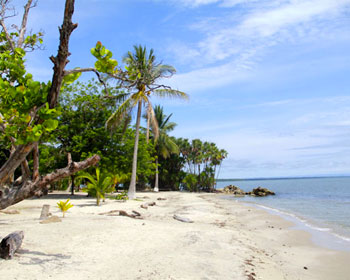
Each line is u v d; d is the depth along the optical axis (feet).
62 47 9.65
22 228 26.08
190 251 22.61
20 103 9.66
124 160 77.71
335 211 62.39
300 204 81.82
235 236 31.27
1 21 16.58
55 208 47.32
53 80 9.99
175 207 63.87
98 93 79.15
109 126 72.59
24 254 18.42
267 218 51.16
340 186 231.91
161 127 140.26
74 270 16.48
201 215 50.49
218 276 17.21
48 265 16.83
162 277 16.37
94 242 23.26
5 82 9.82
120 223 32.73
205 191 188.65
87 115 79.82
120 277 16.10
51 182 11.11
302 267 22.45
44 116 9.57
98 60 10.47
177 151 143.02
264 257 23.95
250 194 145.89
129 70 12.75
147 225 33.19
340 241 32.55
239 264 20.25
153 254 21.07
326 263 23.85
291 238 34.04
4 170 10.07
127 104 70.64
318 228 41.06
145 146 86.89
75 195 83.82
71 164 11.25
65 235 24.75
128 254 20.77
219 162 191.62
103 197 56.65
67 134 75.36
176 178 174.50
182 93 71.05
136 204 60.59
